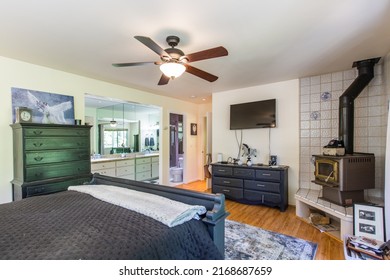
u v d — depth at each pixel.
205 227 1.49
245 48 2.45
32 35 2.15
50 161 2.83
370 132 3.06
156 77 3.55
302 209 3.27
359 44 2.37
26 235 1.12
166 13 1.78
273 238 2.56
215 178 4.25
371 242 1.97
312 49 2.49
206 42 2.30
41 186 2.72
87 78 3.59
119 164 4.97
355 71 3.22
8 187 2.79
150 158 5.87
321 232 2.72
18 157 2.69
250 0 1.61
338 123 3.26
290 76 3.58
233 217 3.29
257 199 3.75
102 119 5.14
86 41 2.29
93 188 2.05
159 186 1.91
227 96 4.61
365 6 1.69
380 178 2.96
